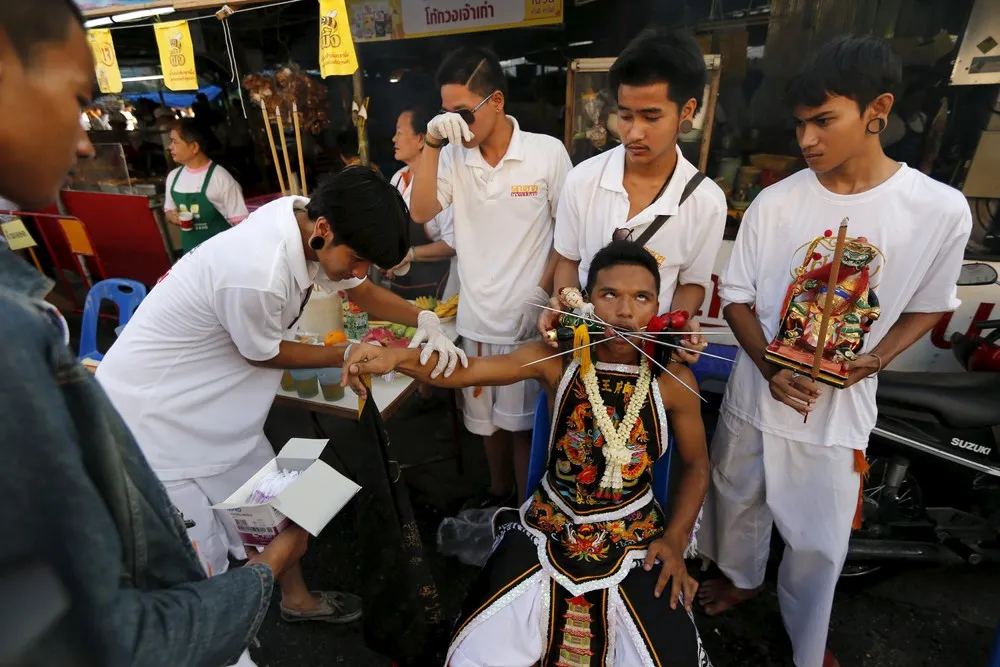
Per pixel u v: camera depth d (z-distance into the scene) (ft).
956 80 7.55
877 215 4.66
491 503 8.43
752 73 8.92
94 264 16.19
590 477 4.95
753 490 5.86
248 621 2.36
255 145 15.83
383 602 4.82
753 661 6.40
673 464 6.53
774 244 5.22
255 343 5.12
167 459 5.41
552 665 4.56
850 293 4.59
